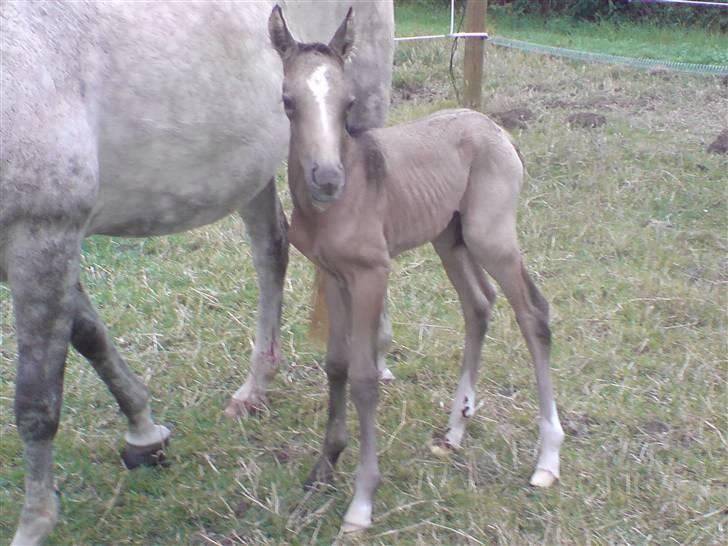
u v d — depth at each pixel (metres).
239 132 2.62
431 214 2.50
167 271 3.95
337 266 2.36
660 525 2.51
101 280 3.87
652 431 2.91
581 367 3.22
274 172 2.86
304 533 2.51
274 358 3.13
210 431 2.98
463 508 2.57
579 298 3.70
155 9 2.43
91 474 2.75
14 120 2.07
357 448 2.85
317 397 3.15
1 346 3.44
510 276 2.62
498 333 3.42
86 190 2.22
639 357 3.29
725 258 4.00
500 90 6.28
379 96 3.23
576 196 4.56
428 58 7.00
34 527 2.30
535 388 3.13
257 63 2.65
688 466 2.74
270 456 2.86
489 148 2.58
